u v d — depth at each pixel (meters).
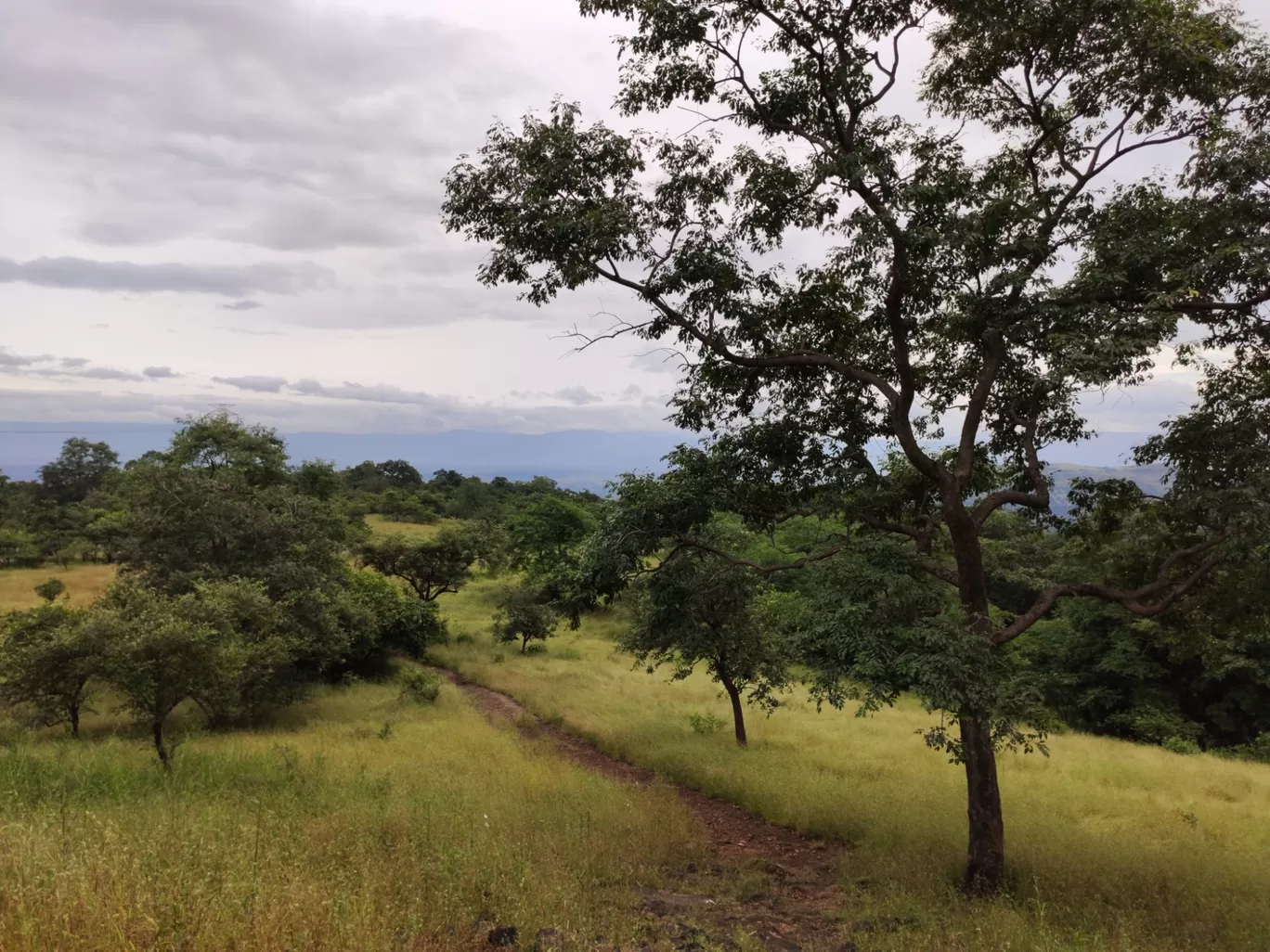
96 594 38.00
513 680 27.28
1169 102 8.77
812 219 9.32
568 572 10.66
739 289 9.27
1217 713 29.09
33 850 4.86
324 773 11.30
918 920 7.02
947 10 8.56
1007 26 8.35
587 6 8.43
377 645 28.56
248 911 4.31
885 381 10.16
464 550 41.44
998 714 7.09
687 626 16.70
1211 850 10.50
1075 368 7.04
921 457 8.99
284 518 25.55
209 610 13.98
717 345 9.34
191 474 24.67
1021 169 9.66
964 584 9.05
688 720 20.88
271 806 8.40
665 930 5.94
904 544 8.80
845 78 8.35
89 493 77.94
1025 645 33.88
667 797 11.85
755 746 17.45
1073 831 10.98
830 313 10.26
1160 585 8.70
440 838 7.26
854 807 11.86
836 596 8.04
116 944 3.69
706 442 10.58
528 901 5.78
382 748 15.30
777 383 10.52
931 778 14.62
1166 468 8.73
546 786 11.85
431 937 5.01
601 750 17.98
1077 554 11.28
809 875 9.24
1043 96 9.34
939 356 10.58
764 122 9.20
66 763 10.37
